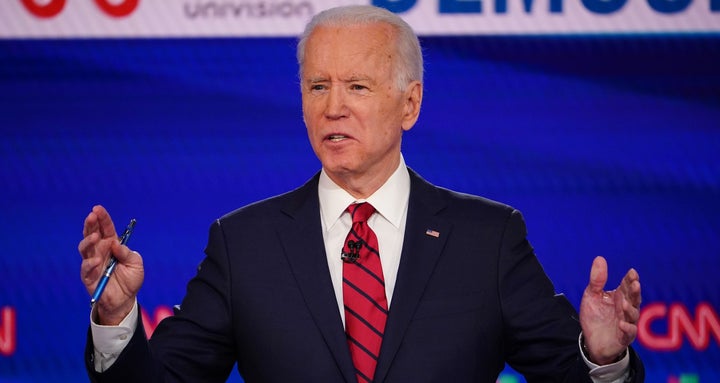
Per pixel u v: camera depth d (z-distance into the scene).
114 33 14.88
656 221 14.78
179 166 14.89
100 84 14.88
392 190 8.78
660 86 14.79
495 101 14.81
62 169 14.91
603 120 14.80
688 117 14.80
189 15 14.88
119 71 14.89
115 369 7.79
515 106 14.81
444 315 8.29
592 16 14.79
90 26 14.89
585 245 14.79
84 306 14.93
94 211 7.53
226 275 8.59
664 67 14.78
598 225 14.80
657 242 14.78
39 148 14.91
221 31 14.88
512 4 14.80
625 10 14.79
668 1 14.77
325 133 8.47
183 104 14.90
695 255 14.78
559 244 14.82
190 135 14.89
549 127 14.80
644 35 14.78
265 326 8.34
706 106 14.80
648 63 14.79
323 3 14.84
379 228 8.71
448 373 8.14
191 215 14.88
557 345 8.37
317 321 8.25
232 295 8.53
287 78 14.90
